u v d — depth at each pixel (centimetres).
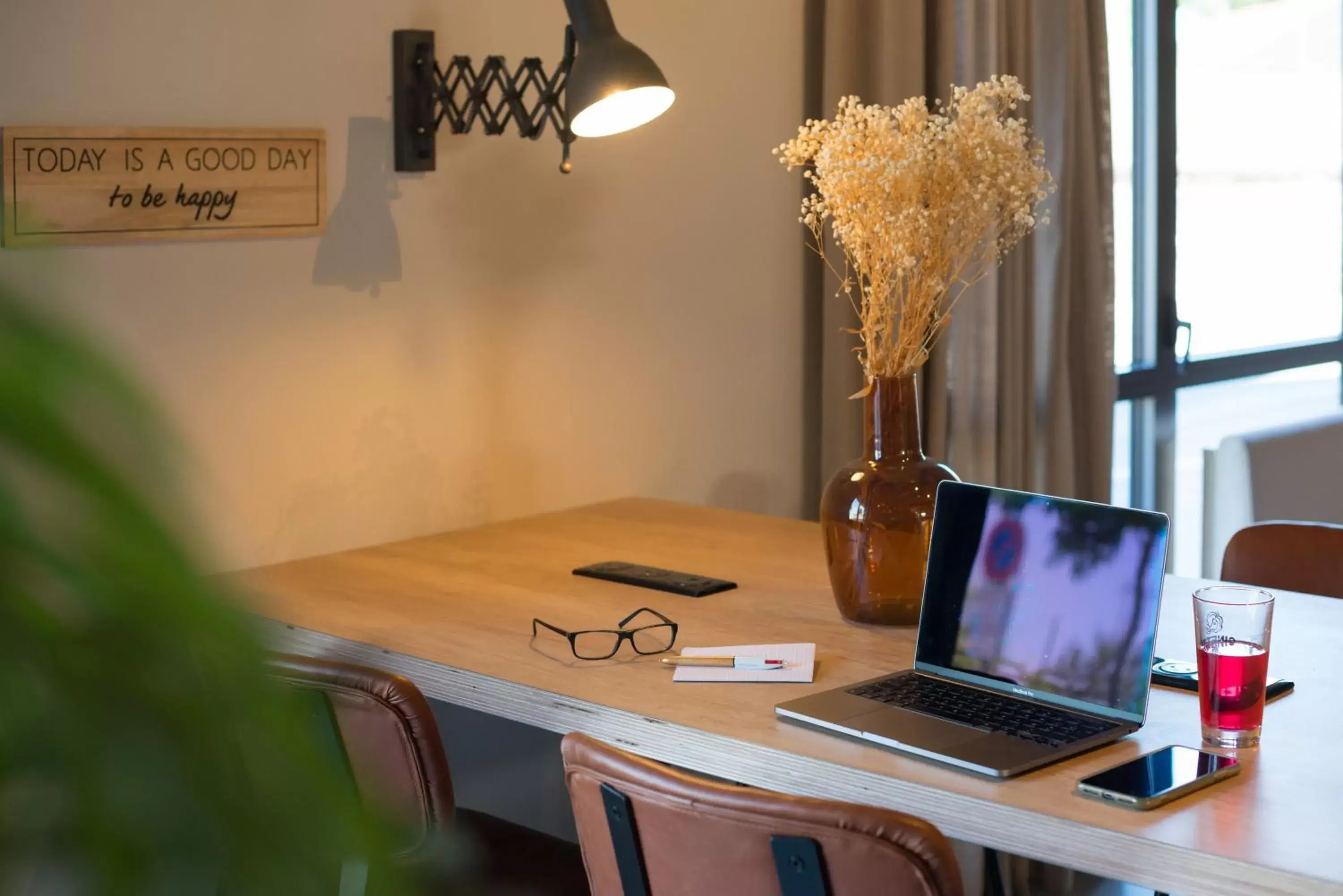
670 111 273
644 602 196
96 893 10
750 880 117
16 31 187
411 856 16
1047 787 128
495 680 162
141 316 202
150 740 10
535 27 248
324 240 222
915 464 184
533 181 251
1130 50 404
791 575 212
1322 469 336
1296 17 447
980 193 180
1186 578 208
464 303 244
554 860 189
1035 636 154
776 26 292
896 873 110
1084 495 352
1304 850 113
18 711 10
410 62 228
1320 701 152
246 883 10
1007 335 319
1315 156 461
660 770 120
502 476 254
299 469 223
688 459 287
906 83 293
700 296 284
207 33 205
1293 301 461
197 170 204
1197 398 429
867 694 154
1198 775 128
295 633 178
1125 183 407
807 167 301
